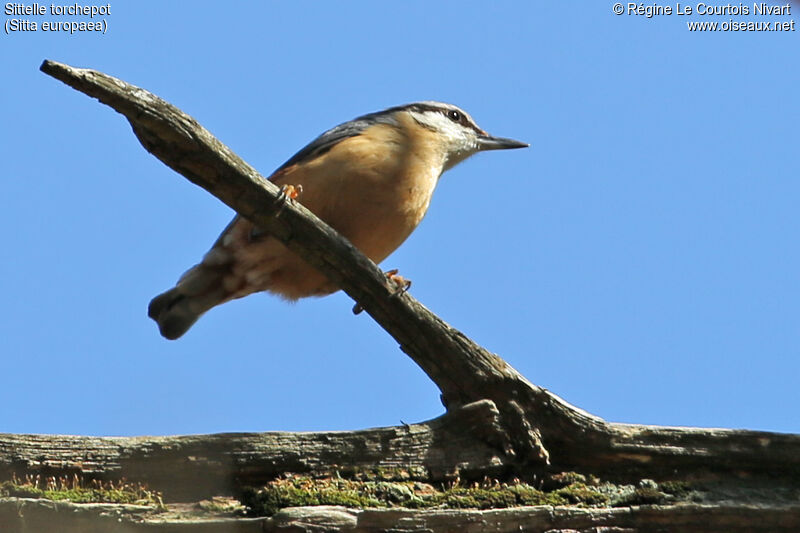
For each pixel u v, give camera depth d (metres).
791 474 8.21
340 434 7.79
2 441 7.21
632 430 8.20
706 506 7.64
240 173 7.65
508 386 8.18
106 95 6.86
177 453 7.48
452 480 7.86
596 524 7.54
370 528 7.21
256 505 7.34
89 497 7.11
